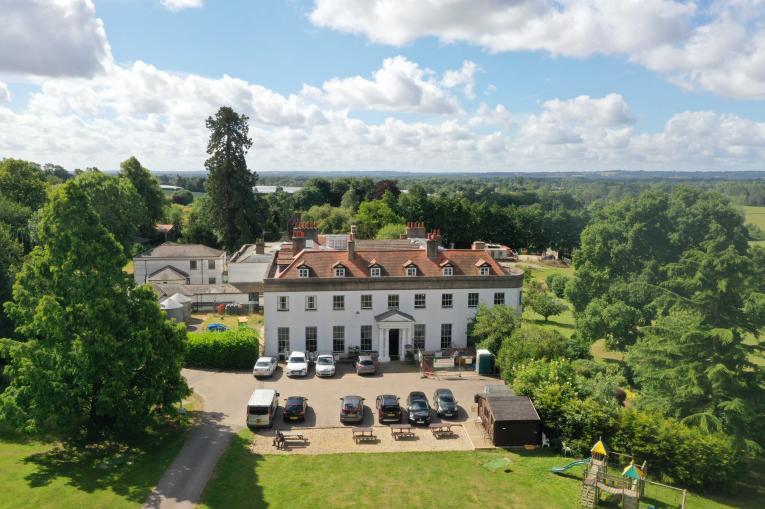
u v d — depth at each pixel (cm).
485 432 3462
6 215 7681
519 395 3522
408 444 3281
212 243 11694
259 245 8075
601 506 2602
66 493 2594
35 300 3088
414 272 5062
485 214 13488
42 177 11175
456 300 5112
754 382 3159
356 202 17225
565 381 3559
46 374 2880
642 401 3425
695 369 3181
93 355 2948
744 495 2900
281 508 2534
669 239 5941
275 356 4850
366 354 4947
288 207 16325
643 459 3023
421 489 2736
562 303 7812
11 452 3033
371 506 2570
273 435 3384
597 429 3156
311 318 4938
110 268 3127
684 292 3722
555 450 3228
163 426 3456
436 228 12744
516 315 4816
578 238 14175
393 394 4084
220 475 2836
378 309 5009
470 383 4403
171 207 15675
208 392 4119
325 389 4222
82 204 3103
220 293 7175
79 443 3173
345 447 3231
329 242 7119
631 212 6112
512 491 2731
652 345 3444
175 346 3331
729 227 6253
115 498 2570
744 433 2989
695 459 2880
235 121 9969
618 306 4978
